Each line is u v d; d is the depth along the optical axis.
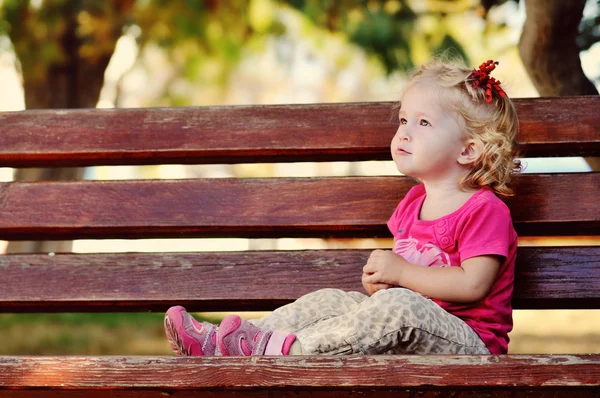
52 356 2.05
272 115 3.09
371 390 2.00
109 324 9.31
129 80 15.16
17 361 2.05
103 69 11.04
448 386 1.95
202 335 2.24
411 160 2.75
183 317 2.25
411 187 2.99
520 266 2.85
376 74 11.67
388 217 2.98
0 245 12.21
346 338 2.23
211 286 2.98
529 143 2.94
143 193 3.07
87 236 3.16
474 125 2.72
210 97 14.40
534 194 2.90
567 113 2.95
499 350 2.52
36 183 3.10
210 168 18.47
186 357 2.01
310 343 2.24
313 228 3.03
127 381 2.01
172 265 3.00
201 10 10.12
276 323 2.58
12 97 15.70
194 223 3.03
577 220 2.87
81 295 2.99
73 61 10.88
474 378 1.94
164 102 14.76
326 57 12.11
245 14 10.27
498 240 2.53
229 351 2.21
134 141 3.12
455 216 2.64
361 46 9.40
